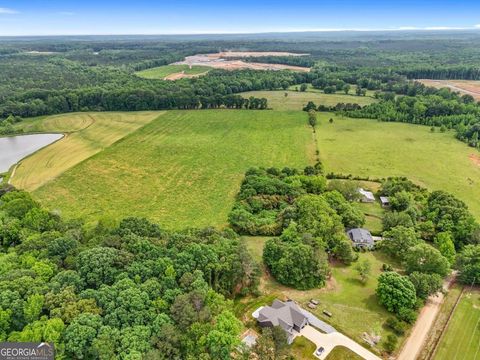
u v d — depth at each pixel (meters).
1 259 53.28
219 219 82.00
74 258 53.22
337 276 63.22
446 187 97.38
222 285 55.34
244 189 89.38
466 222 71.50
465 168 109.50
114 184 99.06
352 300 57.38
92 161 113.94
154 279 49.12
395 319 51.97
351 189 89.06
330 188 90.88
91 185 98.19
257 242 72.56
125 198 91.62
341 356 46.66
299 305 55.84
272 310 51.50
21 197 77.19
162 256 53.69
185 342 42.31
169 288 48.91
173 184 99.69
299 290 59.50
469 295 58.16
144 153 121.62
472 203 88.75
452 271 63.75
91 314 42.53
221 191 95.69
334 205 79.25
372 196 90.94
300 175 96.44
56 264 52.28
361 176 104.00
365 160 115.94
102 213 84.31
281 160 116.44
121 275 48.69
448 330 51.31
